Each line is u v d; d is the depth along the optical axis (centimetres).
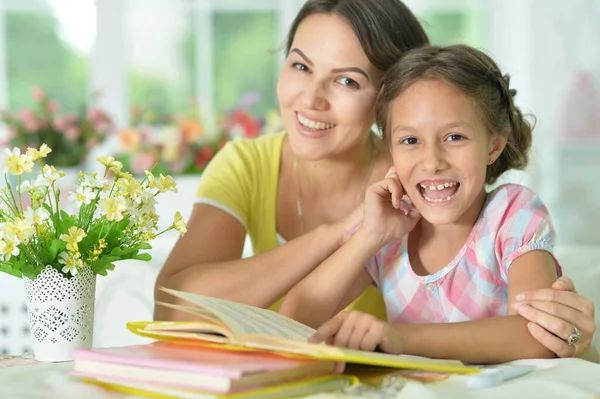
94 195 140
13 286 241
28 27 479
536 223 153
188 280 167
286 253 167
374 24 166
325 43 166
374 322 119
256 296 165
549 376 114
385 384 108
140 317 216
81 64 483
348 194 187
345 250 154
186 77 483
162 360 103
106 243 140
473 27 473
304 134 172
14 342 241
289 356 107
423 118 146
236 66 482
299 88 168
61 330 139
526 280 147
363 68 166
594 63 450
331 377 110
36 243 140
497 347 129
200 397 98
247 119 399
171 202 327
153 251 245
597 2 450
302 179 187
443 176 146
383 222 153
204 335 114
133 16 480
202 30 482
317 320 153
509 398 101
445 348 127
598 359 149
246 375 98
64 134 407
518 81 458
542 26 454
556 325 130
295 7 477
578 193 418
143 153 386
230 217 181
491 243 157
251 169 188
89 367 110
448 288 160
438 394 102
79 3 479
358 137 172
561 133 447
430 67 148
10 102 480
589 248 251
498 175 171
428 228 163
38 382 114
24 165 139
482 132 149
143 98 484
